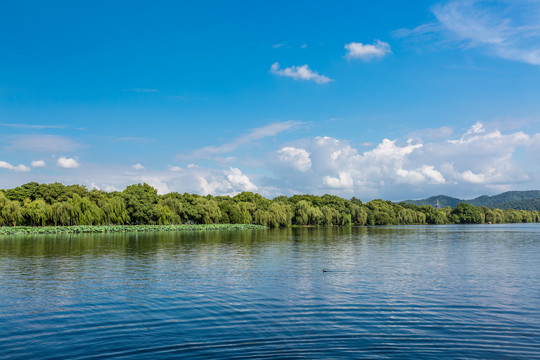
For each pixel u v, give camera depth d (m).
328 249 55.56
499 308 21.09
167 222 137.25
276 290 25.66
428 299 23.09
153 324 18.17
